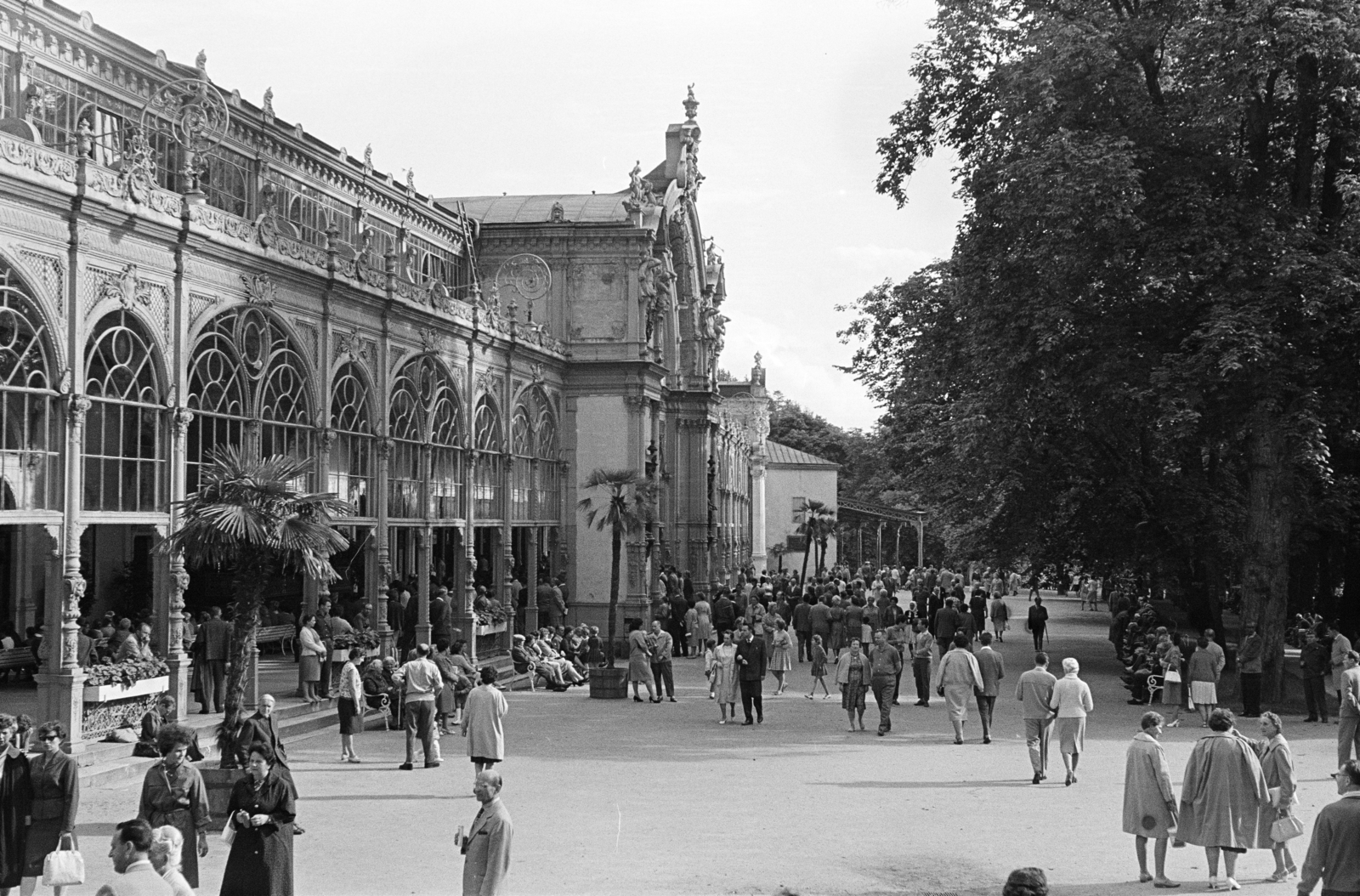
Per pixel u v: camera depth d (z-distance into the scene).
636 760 21.70
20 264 18.92
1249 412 29.41
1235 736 13.44
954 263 34.38
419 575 33.56
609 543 46.66
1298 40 26.83
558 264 47.59
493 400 38.66
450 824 16.31
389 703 25.30
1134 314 30.61
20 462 19.06
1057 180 27.80
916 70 34.53
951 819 16.84
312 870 13.92
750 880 13.59
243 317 24.64
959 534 41.88
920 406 42.69
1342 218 31.22
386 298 30.34
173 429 22.44
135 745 19.86
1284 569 30.22
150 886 8.72
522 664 35.75
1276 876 13.73
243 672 16.84
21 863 12.02
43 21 26.77
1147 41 30.41
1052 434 35.00
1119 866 14.35
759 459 96.31
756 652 26.81
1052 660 41.84
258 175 34.66
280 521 17.39
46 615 19.45
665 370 49.56
